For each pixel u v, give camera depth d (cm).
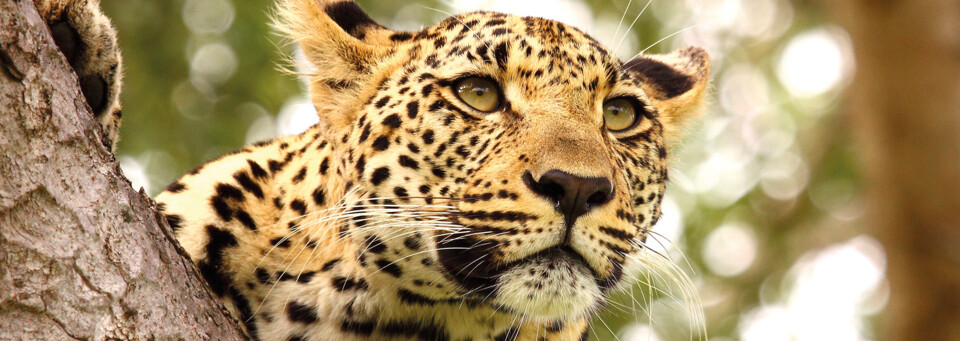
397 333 809
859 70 1630
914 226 1645
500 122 761
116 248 471
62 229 452
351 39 829
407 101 778
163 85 1502
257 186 852
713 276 1881
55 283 444
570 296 727
